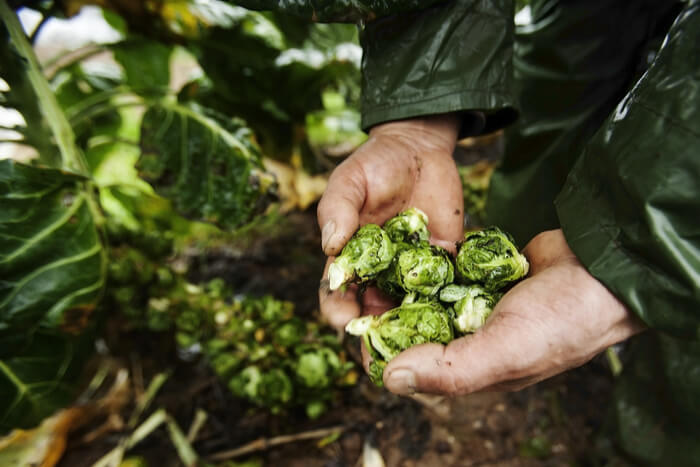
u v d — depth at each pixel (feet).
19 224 1.23
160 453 1.53
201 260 2.29
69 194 1.34
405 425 1.59
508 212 1.79
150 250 1.69
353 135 3.44
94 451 1.53
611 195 0.84
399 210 1.21
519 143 1.72
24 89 1.34
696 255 0.75
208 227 2.42
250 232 2.45
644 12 1.46
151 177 1.58
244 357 1.59
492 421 1.61
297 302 2.04
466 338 0.82
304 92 2.31
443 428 1.59
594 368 1.79
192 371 1.78
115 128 2.21
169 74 2.30
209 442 1.56
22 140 1.39
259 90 2.22
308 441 1.55
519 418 1.62
